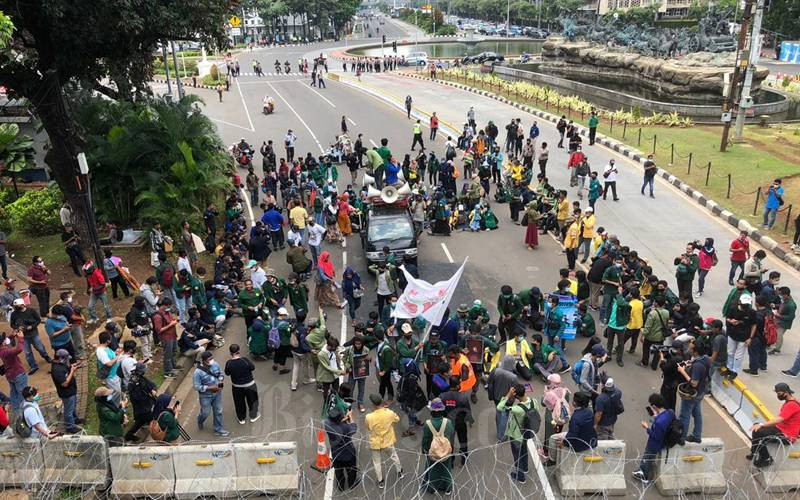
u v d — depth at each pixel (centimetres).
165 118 2378
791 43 6950
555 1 12631
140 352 1499
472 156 3036
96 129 2469
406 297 1386
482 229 2411
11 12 1670
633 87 6022
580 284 1614
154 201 2202
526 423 1077
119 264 1811
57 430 1201
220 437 1256
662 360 1395
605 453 1073
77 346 1455
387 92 5503
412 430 1255
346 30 15888
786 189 2555
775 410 1273
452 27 14075
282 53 10200
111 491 1095
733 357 1336
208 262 2136
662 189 2762
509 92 5116
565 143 3581
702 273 1772
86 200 1750
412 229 1998
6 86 1936
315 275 2025
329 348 1298
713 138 3481
